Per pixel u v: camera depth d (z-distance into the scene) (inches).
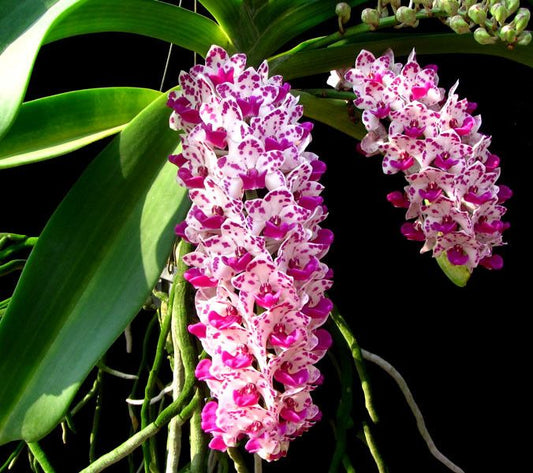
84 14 21.3
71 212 21.7
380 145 21.1
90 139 22.5
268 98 18.8
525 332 30.0
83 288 21.3
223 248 18.0
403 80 21.0
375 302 30.7
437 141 20.4
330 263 30.6
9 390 20.5
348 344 23.7
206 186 18.1
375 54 24.1
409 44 23.8
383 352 30.5
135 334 31.3
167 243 21.2
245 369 17.8
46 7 19.3
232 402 18.0
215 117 18.6
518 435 30.0
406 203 21.9
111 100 23.9
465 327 30.5
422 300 30.5
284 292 17.6
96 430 27.7
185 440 29.5
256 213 17.8
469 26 21.5
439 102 22.2
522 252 29.7
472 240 20.6
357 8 29.3
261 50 23.8
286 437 18.6
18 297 21.0
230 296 17.9
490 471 30.1
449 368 30.5
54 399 20.3
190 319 22.1
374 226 30.6
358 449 29.3
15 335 20.8
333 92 23.7
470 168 20.2
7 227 32.0
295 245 18.0
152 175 22.2
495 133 29.4
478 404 30.4
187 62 31.2
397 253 30.5
